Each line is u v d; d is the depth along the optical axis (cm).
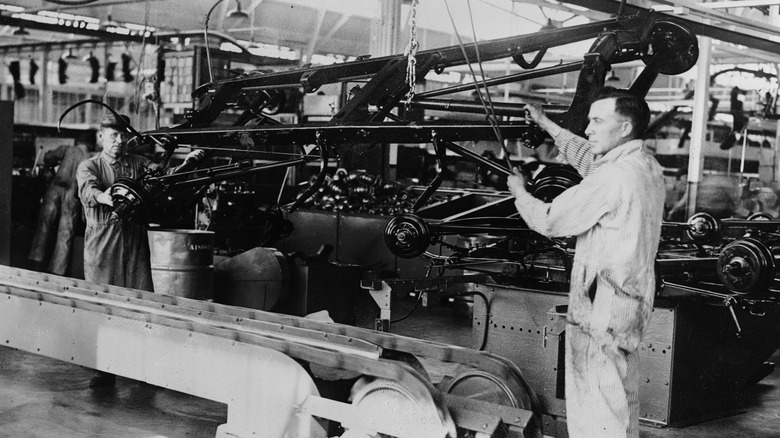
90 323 413
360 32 1294
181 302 444
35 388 493
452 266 516
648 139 1453
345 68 477
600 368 290
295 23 1241
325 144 438
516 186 309
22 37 1191
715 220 601
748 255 452
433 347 366
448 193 942
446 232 456
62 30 1140
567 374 302
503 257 523
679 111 1428
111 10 1136
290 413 345
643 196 287
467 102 458
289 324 405
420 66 444
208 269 615
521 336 500
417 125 407
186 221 787
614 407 289
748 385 598
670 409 475
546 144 1268
